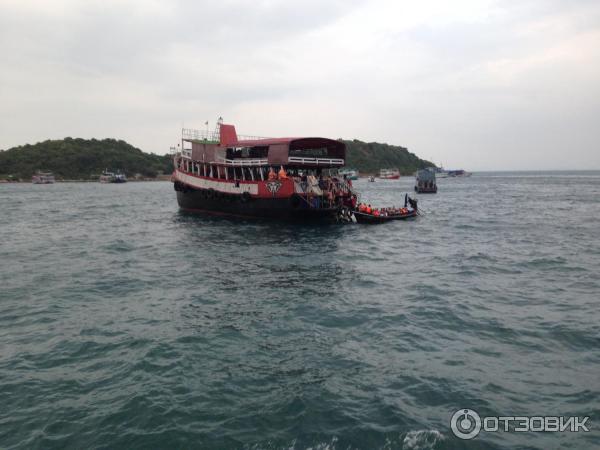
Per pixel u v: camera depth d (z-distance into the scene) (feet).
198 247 87.30
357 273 64.69
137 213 159.84
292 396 29.07
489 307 47.78
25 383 31.22
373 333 40.34
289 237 100.07
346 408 27.58
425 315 45.14
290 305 49.16
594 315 44.96
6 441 24.75
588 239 95.91
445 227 117.70
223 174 134.10
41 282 60.39
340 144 126.21
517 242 92.73
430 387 30.14
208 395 29.35
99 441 24.67
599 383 30.66
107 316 45.85
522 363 33.91
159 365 33.91
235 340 38.99
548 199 226.17
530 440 24.50
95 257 78.13
